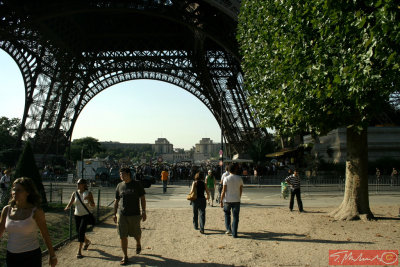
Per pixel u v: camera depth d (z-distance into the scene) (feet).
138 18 216.33
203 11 151.84
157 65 232.12
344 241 41.47
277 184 147.23
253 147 215.72
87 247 40.40
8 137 390.83
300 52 51.98
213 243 42.06
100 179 158.10
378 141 183.83
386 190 113.09
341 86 44.83
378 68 41.73
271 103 64.23
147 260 35.17
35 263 22.08
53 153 242.78
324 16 44.52
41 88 220.43
